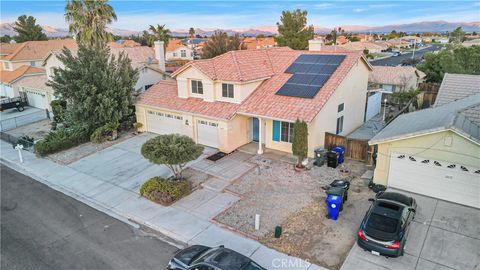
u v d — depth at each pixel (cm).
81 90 2470
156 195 1656
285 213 1514
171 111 2455
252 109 2133
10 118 3178
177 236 1393
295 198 1636
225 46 4747
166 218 1523
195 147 1731
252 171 1941
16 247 1362
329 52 2508
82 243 1376
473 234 1303
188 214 1548
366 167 1945
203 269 1024
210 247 1249
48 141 2422
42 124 3216
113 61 2670
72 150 2433
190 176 1912
